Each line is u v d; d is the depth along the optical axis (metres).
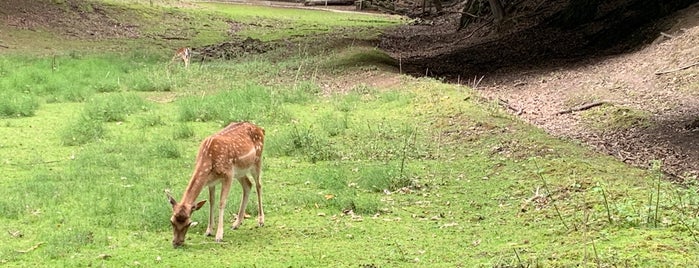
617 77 17.64
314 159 10.66
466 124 12.57
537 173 9.53
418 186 9.25
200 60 23.61
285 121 13.32
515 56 22.94
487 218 7.93
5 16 27.80
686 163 10.95
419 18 42.41
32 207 8.00
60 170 9.92
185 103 14.20
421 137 12.04
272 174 9.88
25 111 13.67
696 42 17.78
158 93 16.78
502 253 6.36
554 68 20.09
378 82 17.86
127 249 6.75
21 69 18.08
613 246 6.16
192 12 36.62
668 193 8.18
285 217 7.99
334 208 8.34
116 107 13.90
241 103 14.30
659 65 17.58
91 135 11.81
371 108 14.60
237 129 7.39
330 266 6.27
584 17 24.44
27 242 6.94
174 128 12.70
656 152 11.62
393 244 6.96
